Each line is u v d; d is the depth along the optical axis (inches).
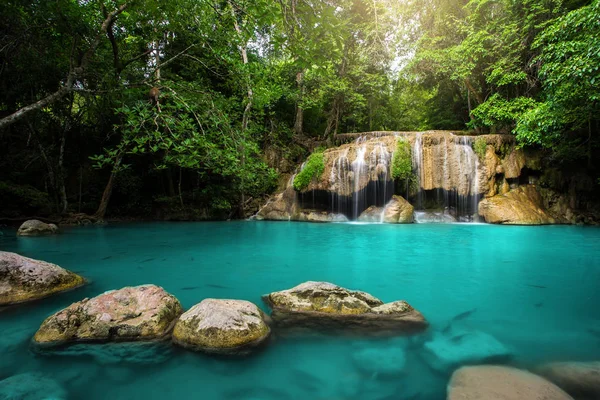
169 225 454.0
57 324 92.7
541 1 470.0
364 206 522.0
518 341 93.6
